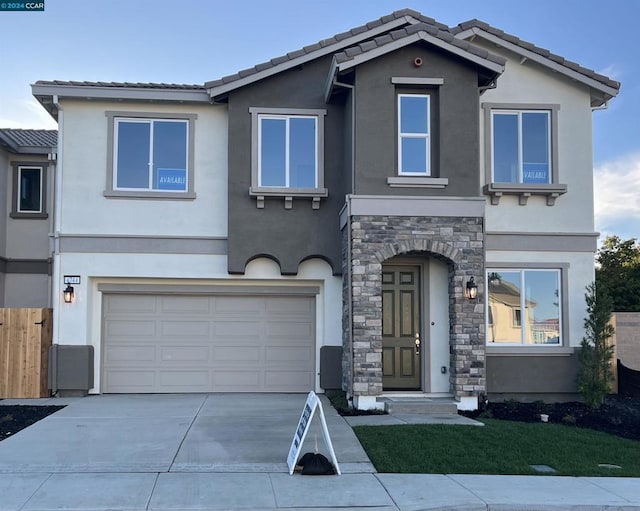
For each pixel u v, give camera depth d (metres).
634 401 13.88
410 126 12.98
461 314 12.58
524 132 14.34
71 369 13.88
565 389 13.74
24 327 13.77
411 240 12.50
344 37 13.98
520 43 14.15
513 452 9.19
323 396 14.05
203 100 14.25
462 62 12.90
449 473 8.22
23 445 9.33
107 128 14.27
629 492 7.53
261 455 8.89
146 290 14.34
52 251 14.15
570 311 13.96
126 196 14.19
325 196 13.97
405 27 13.99
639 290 25.02
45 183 18.33
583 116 14.44
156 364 14.43
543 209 14.16
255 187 13.78
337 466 8.09
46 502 6.93
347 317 12.98
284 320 14.70
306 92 14.24
